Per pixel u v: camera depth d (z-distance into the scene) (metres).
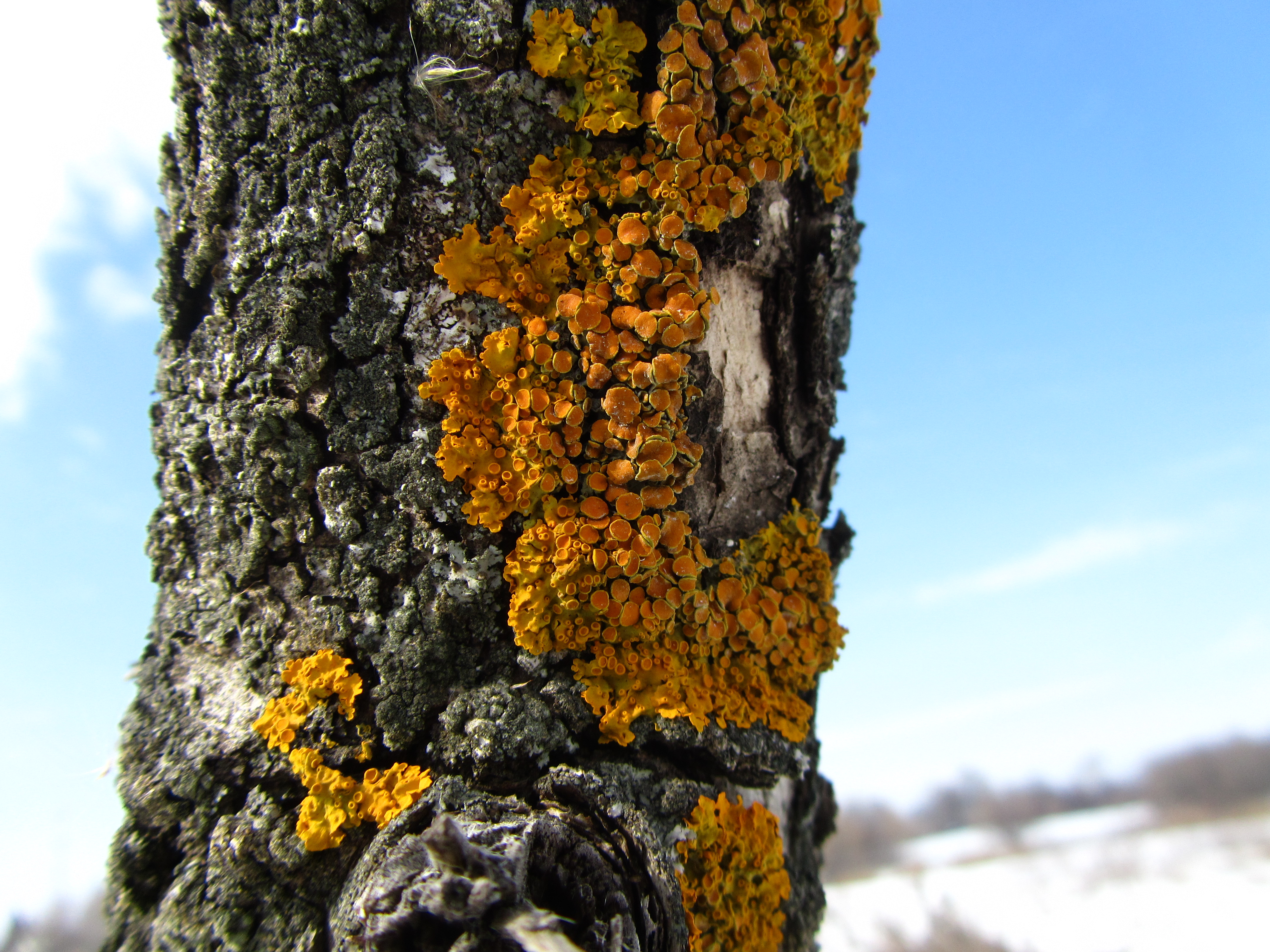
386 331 0.11
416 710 0.11
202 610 0.12
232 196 0.12
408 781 0.11
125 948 0.12
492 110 0.11
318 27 0.11
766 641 0.12
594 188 0.11
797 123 0.12
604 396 0.11
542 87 0.11
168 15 0.12
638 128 0.11
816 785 0.14
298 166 0.11
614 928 0.10
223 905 0.11
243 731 0.11
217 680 0.12
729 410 0.13
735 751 0.12
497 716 0.11
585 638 0.11
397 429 0.11
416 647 0.11
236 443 0.12
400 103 0.11
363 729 0.11
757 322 0.13
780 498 0.13
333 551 0.11
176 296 0.12
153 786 0.11
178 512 0.12
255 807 0.11
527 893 0.10
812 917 0.13
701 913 0.11
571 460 0.11
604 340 0.11
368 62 0.11
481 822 0.10
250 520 0.12
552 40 0.11
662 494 0.11
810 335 0.13
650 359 0.11
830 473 0.14
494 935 0.10
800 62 0.12
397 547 0.11
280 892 0.11
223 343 0.12
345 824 0.11
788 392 0.13
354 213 0.11
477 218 0.11
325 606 0.11
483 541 0.11
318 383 0.11
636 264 0.11
